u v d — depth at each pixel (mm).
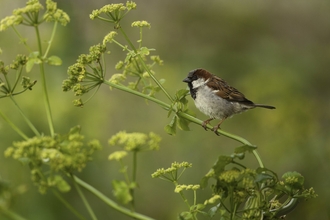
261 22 16438
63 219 9922
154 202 12328
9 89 5094
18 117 10492
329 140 13953
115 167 11664
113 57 14516
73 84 6027
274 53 15820
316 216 12266
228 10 16297
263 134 14289
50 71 11680
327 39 16406
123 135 4152
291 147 13852
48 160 4207
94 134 11312
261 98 14898
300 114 14477
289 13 16484
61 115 10898
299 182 4918
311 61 15836
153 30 15859
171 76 14328
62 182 4082
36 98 10867
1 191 3908
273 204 5184
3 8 13164
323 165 13352
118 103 13977
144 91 6691
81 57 6004
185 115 6219
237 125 14336
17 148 4273
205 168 12945
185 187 4734
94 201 10781
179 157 13086
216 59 15680
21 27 12359
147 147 4121
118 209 4168
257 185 4875
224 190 4805
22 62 5137
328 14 16500
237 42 16188
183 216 4652
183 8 16250
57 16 4938
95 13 6234
